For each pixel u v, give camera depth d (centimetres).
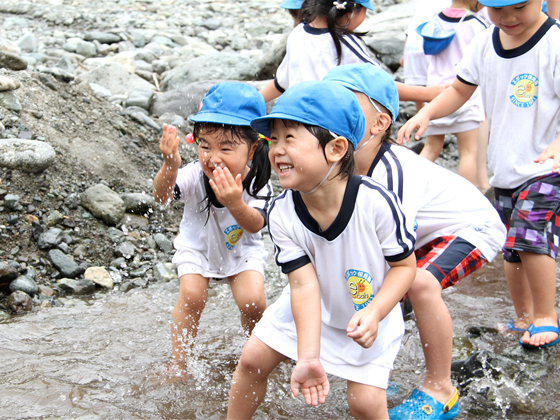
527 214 293
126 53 785
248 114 261
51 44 802
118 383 264
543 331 296
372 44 770
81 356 286
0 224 381
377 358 220
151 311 343
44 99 485
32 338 303
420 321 242
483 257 257
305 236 214
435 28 455
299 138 197
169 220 449
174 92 624
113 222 418
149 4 1074
